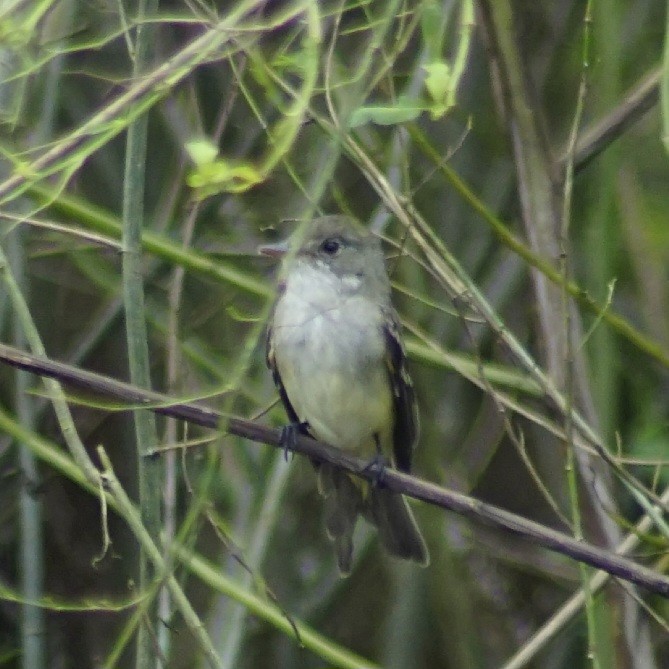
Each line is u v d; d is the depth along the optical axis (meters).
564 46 12.52
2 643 12.39
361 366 9.80
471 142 12.80
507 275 12.40
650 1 13.01
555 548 7.70
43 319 12.77
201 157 6.59
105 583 12.94
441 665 12.87
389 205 8.58
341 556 9.66
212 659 7.91
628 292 13.02
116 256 11.69
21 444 10.44
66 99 11.94
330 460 8.98
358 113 7.27
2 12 7.25
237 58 10.08
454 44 10.09
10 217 7.78
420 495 8.18
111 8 10.06
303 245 9.89
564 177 9.84
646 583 7.52
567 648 12.58
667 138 7.12
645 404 12.52
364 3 7.85
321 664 12.87
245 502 11.43
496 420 12.64
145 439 8.23
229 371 11.18
